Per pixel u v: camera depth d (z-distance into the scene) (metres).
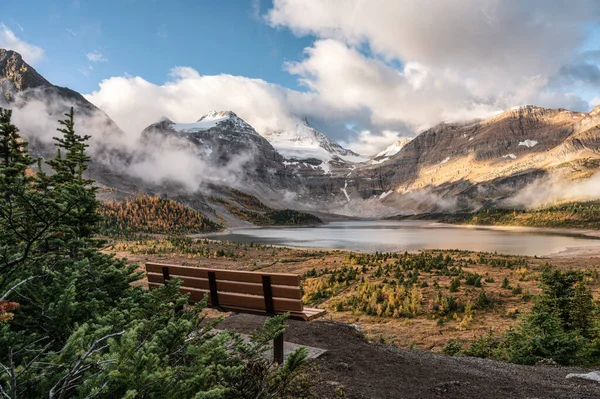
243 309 6.61
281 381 3.95
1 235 4.72
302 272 101.75
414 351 10.45
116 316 4.11
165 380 3.06
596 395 7.30
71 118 8.93
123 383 2.95
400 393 6.42
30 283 4.82
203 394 2.89
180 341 3.72
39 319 4.40
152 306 4.32
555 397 7.07
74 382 3.40
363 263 108.94
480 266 100.62
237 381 4.05
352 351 8.55
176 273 7.27
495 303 56.28
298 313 6.11
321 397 5.75
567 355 12.91
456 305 54.03
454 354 20.50
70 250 6.73
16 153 7.02
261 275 6.28
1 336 3.82
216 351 3.55
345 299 61.50
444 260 106.25
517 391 7.25
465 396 6.65
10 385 2.72
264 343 4.36
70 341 3.11
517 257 127.44
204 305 4.70
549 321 15.26
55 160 8.66
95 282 6.14
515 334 16.62
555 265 105.81
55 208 4.20
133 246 169.25
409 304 53.22
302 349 3.76
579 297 19.42
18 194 3.66
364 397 5.99
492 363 10.22
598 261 115.12
